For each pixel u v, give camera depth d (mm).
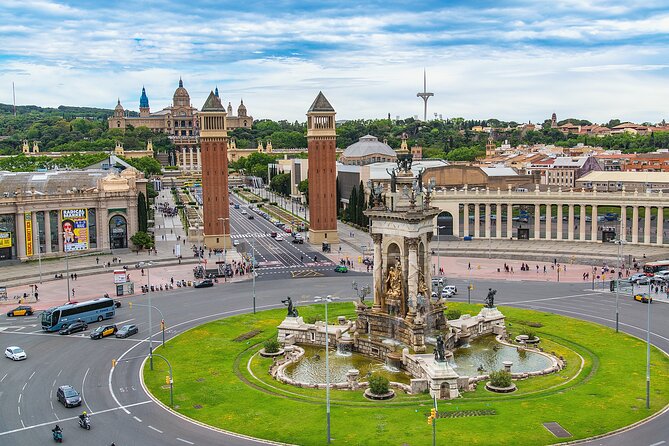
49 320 142500
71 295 177750
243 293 178875
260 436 86750
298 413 94188
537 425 87500
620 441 82875
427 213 122312
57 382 109625
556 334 133125
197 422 92000
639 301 161500
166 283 192125
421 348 115062
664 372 108875
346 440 84438
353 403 97750
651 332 133625
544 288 179000
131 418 93875
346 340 125375
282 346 129000
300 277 199500
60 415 95438
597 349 122562
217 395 102375
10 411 97125
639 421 88812
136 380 110062
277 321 148125
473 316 144875
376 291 128250
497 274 199750
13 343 134375
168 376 109000
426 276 125938
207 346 129625
